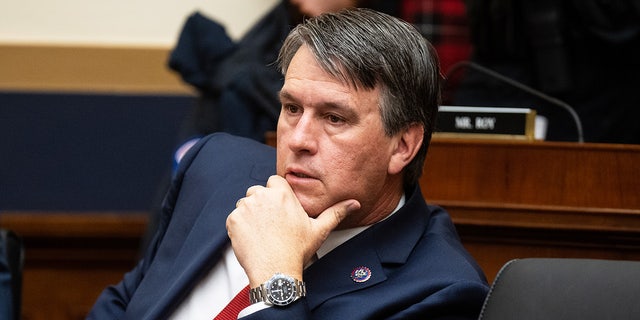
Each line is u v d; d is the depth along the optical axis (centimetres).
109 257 926
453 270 457
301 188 454
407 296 448
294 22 699
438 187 548
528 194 537
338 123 450
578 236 530
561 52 704
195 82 725
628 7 699
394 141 461
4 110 942
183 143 714
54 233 919
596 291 403
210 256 490
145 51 952
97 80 951
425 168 549
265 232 445
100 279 924
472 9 714
